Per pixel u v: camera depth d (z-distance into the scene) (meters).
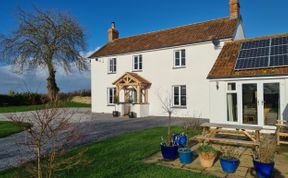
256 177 6.15
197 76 19.80
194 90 19.97
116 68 25.34
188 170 6.65
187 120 18.12
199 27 22.72
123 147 9.28
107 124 16.78
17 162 7.83
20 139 11.72
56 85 29.92
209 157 6.91
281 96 11.20
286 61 11.43
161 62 21.95
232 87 12.71
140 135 11.61
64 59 29.55
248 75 11.91
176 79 21.00
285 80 11.11
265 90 11.68
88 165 7.13
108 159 7.76
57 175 6.23
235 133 9.54
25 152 9.05
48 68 29.64
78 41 30.44
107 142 10.20
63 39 29.58
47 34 29.30
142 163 7.30
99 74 26.88
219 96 12.96
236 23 20.08
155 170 6.63
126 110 22.86
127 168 6.82
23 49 28.69
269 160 6.09
